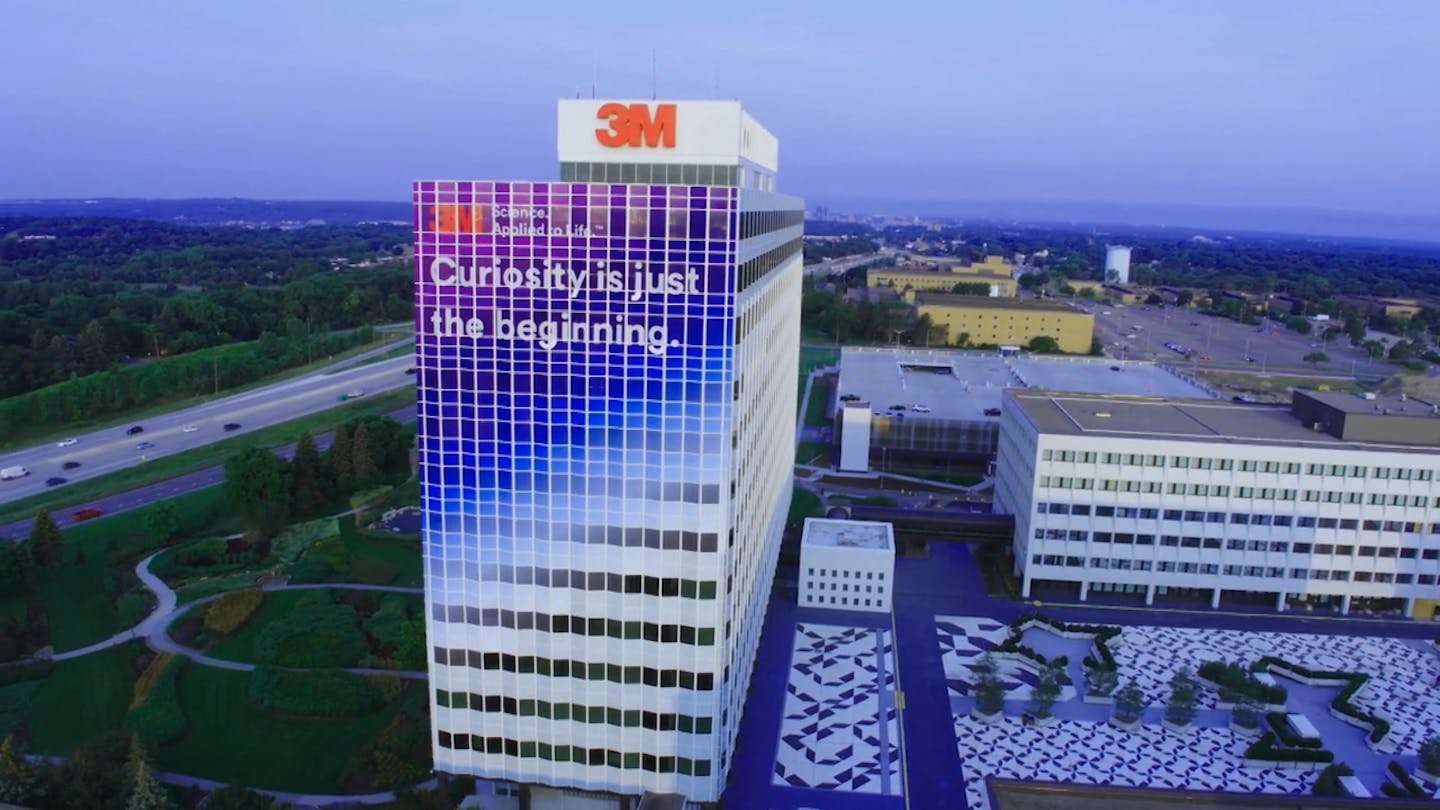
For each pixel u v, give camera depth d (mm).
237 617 132250
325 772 100938
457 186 80438
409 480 193125
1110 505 143875
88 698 114250
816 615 141000
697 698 87688
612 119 89000
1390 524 139750
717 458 82000
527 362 82750
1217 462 140375
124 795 89312
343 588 144125
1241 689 115875
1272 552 142250
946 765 104750
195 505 177250
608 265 79750
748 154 94562
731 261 78250
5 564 138625
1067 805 96250
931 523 164500
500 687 90500
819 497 194875
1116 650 131375
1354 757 107688
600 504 84562
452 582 88625
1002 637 134750
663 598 85688
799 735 109812
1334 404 151125
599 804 95250
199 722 109312
